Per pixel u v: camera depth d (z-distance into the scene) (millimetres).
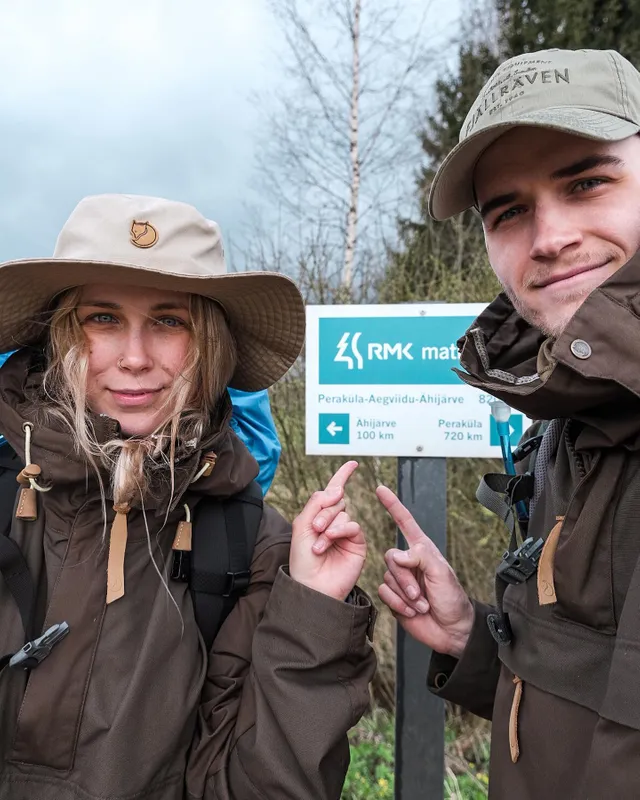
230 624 958
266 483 1763
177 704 863
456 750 2705
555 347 718
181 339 998
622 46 6625
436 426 1708
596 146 797
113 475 899
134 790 817
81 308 968
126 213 961
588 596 743
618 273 713
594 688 729
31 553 916
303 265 3379
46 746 837
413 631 1145
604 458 761
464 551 2949
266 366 1197
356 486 3076
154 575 935
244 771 851
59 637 844
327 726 846
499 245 909
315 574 937
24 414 938
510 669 868
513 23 7406
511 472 1024
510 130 834
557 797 753
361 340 1749
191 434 963
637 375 685
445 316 1714
